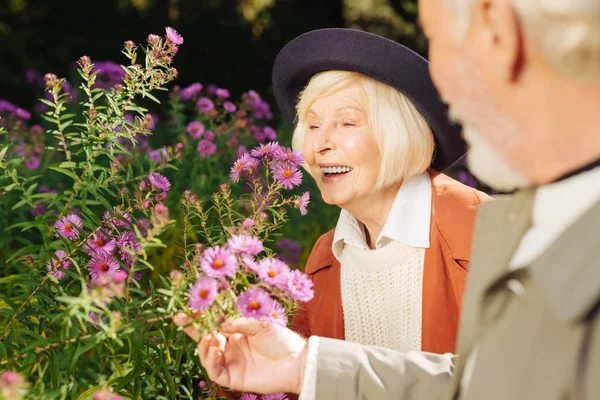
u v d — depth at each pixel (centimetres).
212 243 178
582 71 76
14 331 158
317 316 205
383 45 177
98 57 1018
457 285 179
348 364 127
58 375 151
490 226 101
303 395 127
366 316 197
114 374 179
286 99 211
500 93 83
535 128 82
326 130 187
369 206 192
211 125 393
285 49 197
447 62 86
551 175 83
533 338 83
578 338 78
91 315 153
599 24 74
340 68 185
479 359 90
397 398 123
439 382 122
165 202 285
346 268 201
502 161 92
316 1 1138
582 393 77
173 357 180
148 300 158
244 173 186
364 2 1245
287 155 184
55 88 186
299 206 185
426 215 187
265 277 133
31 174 338
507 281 89
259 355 135
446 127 183
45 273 181
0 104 445
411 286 187
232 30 1082
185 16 1073
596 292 75
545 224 86
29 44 995
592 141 80
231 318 135
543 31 76
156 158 305
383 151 184
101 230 178
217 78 1065
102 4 1043
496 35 80
